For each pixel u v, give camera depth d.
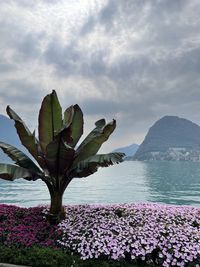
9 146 8.90
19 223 8.63
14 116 8.57
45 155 9.04
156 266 6.37
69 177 8.73
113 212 8.80
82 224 7.97
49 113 9.13
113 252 6.57
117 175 73.38
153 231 7.12
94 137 8.96
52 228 8.08
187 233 7.01
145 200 33.16
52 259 6.46
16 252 6.75
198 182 53.34
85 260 6.58
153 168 109.81
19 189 43.31
